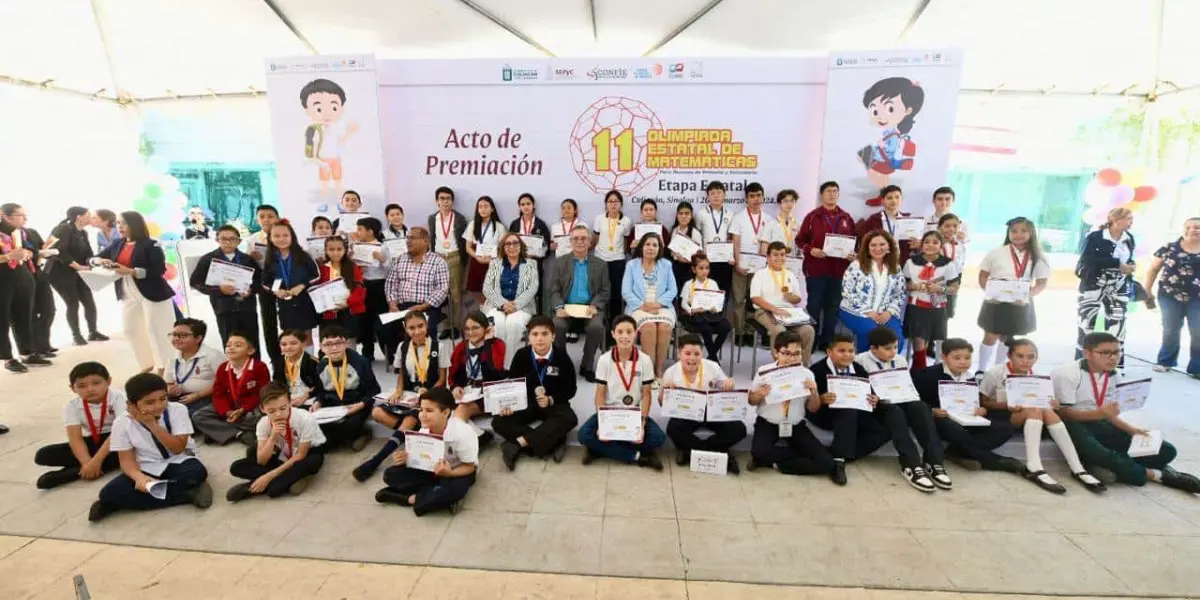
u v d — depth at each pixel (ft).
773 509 9.93
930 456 11.12
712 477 11.12
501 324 15.10
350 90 18.84
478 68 18.88
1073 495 10.44
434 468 9.52
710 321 15.28
